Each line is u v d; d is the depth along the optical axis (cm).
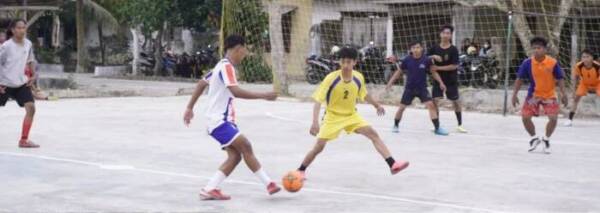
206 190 789
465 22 2819
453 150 1195
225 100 774
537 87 1159
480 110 1945
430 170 997
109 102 2070
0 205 758
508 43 1856
